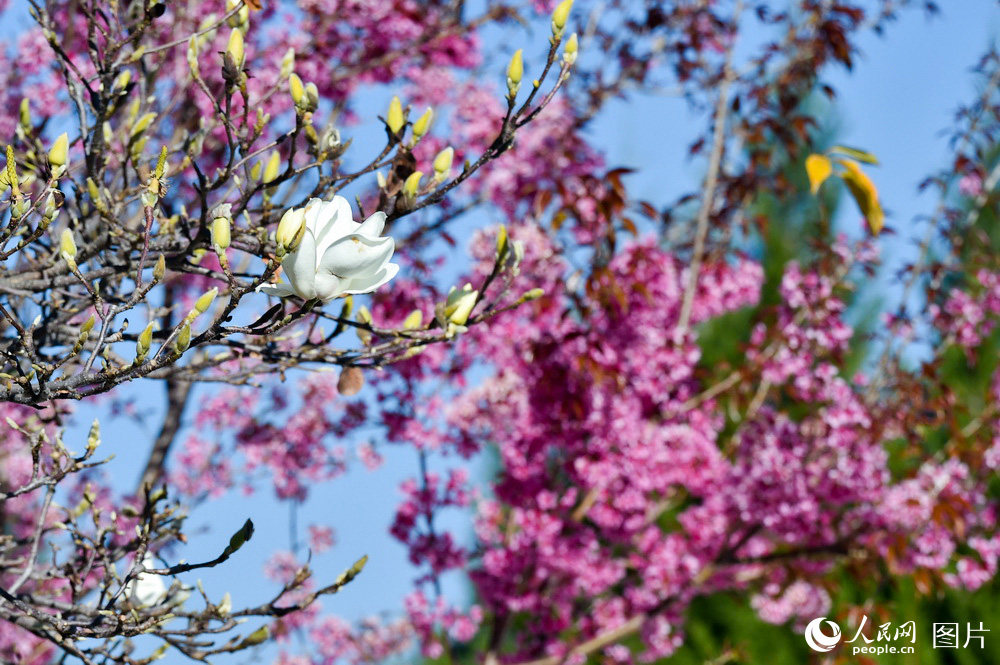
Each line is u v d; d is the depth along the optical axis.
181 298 5.24
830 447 6.69
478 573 6.70
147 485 2.76
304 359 2.58
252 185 2.32
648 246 5.93
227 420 6.73
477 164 2.27
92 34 2.48
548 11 6.63
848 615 6.88
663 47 7.08
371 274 1.78
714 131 7.13
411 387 6.15
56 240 2.70
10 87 4.75
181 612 2.47
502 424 6.41
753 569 7.48
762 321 6.91
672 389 6.48
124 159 2.68
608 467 5.94
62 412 2.79
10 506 5.08
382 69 6.25
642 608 6.87
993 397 7.16
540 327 5.91
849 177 2.40
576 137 6.19
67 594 3.61
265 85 5.19
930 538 6.58
